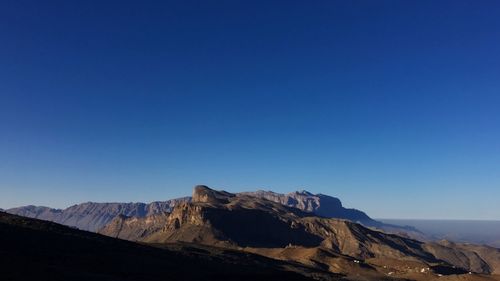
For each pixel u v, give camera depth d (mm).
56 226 150375
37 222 147750
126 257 126625
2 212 157750
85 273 93500
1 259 83562
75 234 144500
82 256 116000
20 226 133375
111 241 153125
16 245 111812
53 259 105500
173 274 119875
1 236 116375
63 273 87188
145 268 119188
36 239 123188
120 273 106250
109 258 120688
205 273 134375
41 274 81562
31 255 104438
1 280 71875
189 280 116812
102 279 90312
